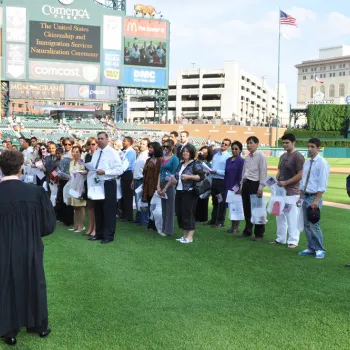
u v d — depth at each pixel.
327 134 77.06
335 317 5.11
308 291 5.98
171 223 9.54
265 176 9.00
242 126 75.06
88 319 4.98
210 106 114.25
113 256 7.71
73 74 52.62
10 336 4.27
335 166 43.50
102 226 9.10
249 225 9.50
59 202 10.75
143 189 10.21
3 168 4.35
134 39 54.19
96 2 52.50
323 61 118.38
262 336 4.60
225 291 5.94
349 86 114.06
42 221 4.43
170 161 9.32
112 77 53.91
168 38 55.50
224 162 10.73
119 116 63.78
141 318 5.02
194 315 5.12
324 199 16.84
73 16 51.81
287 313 5.21
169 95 119.12
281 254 7.98
